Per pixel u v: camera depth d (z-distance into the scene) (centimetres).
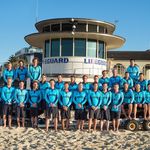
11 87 1533
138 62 5253
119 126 1625
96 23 2673
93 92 1496
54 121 1505
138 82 1641
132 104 1588
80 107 1506
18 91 1523
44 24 2733
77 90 1523
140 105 1594
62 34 2533
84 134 1418
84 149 1130
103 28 2741
